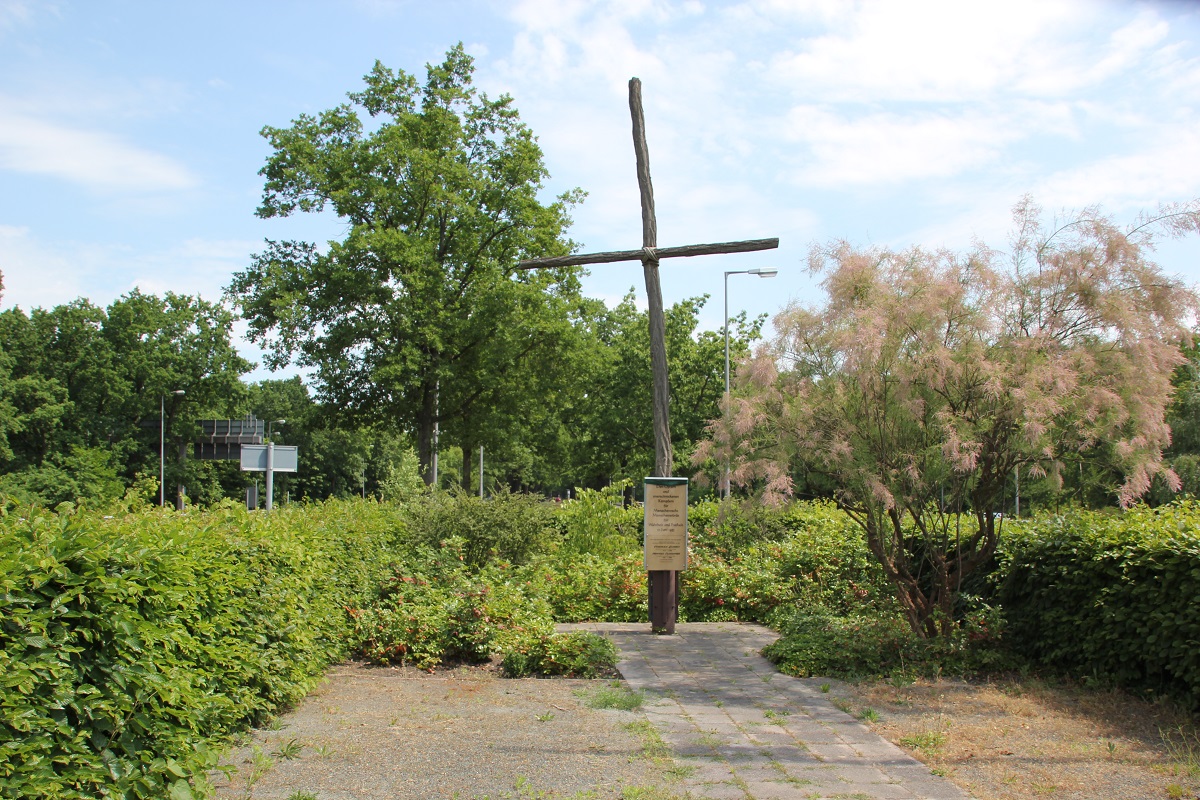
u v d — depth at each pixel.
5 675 3.20
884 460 7.54
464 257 24.70
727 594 11.27
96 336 52.62
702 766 4.88
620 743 5.32
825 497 8.55
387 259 22.88
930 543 8.07
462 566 9.78
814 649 7.85
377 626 8.05
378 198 23.12
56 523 3.81
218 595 5.02
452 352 24.23
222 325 54.66
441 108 24.55
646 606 11.19
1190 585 5.84
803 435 7.85
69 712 3.57
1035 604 7.63
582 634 8.10
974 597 8.53
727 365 23.72
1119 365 7.04
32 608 3.45
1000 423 7.18
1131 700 6.34
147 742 3.92
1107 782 4.66
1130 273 7.24
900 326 7.40
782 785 4.55
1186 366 7.86
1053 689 6.83
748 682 7.26
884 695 6.70
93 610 3.69
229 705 4.98
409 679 7.32
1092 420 6.86
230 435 50.09
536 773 4.70
